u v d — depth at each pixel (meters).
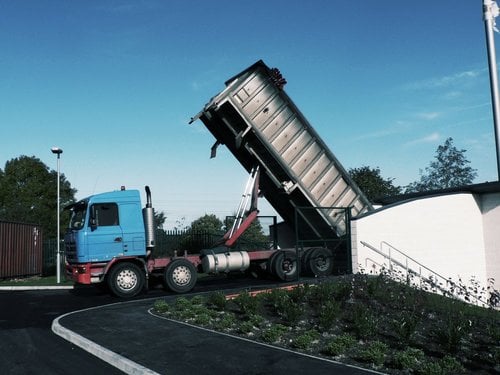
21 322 11.12
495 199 19.84
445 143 47.47
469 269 19.42
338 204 17.53
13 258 23.53
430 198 18.92
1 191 57.34
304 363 7.04
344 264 18.06
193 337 8.71
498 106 11.55
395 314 10.42
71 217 15.34
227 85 15.45
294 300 11.68
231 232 16.83
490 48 11.62
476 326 9.76
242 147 17.19
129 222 14.78
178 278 15.19
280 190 17.34
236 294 13.22
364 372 6.61
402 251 18.02
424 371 6.54
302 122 16.11
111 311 11.75
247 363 7.05
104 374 6.94
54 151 23.11
